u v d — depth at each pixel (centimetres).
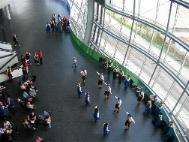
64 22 3362
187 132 1972
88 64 2808
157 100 2253
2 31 3316
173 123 2055
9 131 1953
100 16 2873
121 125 2130
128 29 2630
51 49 3006
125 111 2266
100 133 2047
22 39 3153
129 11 2531
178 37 2045
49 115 2069
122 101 2372
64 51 2989
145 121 2181
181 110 2070
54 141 1964
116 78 2619
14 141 1961
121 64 2761
